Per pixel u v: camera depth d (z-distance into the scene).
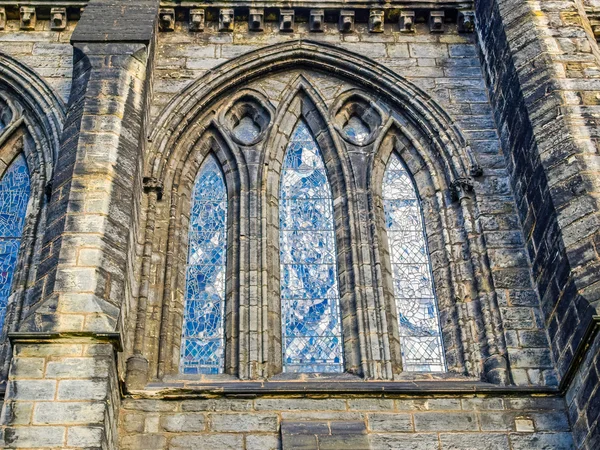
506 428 20.05
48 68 26.25
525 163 23.05
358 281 23.00
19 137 25.59
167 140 24.88
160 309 22.27
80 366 17.91
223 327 22.62
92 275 19.17
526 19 24.72
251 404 20.22
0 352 21.50
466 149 24.95
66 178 21.00
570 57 23.67
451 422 20.12
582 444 19.23
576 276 19.78
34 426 17.14
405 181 25.36
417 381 21.22
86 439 17.05
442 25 27.70
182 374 21.56
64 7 27.27
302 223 24.52
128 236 20.45
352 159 25.33
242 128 26.38
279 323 22.61
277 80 26.92
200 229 24.36
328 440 19.55
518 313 21.91
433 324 22.88
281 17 27.59
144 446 19.55
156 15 25.36
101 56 23.58
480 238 23.42
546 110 22.59
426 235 24.31
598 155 21.47
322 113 26.17
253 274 22.91
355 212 24.27
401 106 26.14
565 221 20.64
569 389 20.08
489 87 26.16
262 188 24.56
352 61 26.84
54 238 19.97
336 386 20.59
